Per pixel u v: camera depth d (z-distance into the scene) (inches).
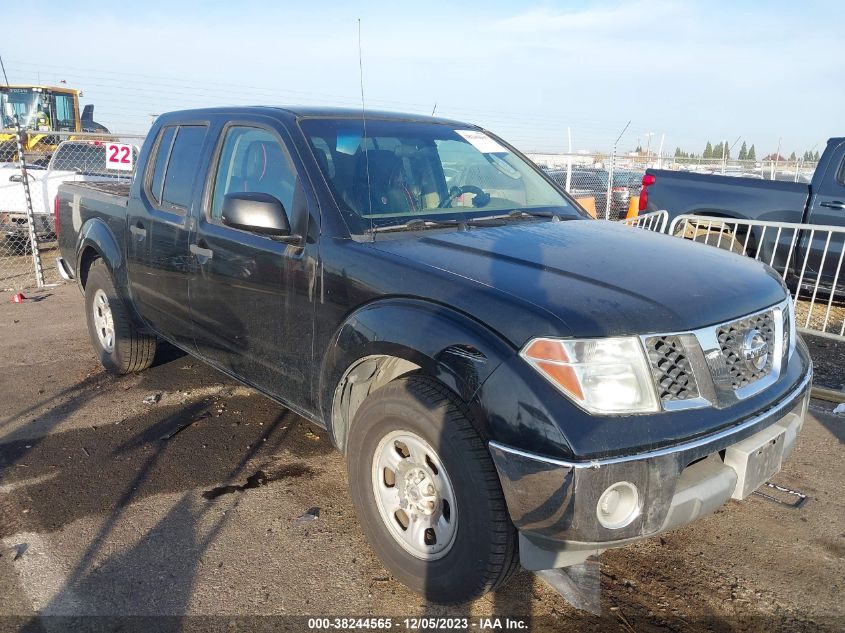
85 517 131.8
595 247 119.8
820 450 163.2
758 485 103.2
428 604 108.6
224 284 145.2
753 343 102.7
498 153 167.0
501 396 90.7
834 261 288.4
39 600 108.3
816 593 112.3
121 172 465.7
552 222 140.9
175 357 227.1
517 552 96.6
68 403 188.4
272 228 122.6
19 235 463.8
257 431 171.2
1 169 448.5
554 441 86.4
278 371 136.3
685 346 94.3
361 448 111.6
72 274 225.6
